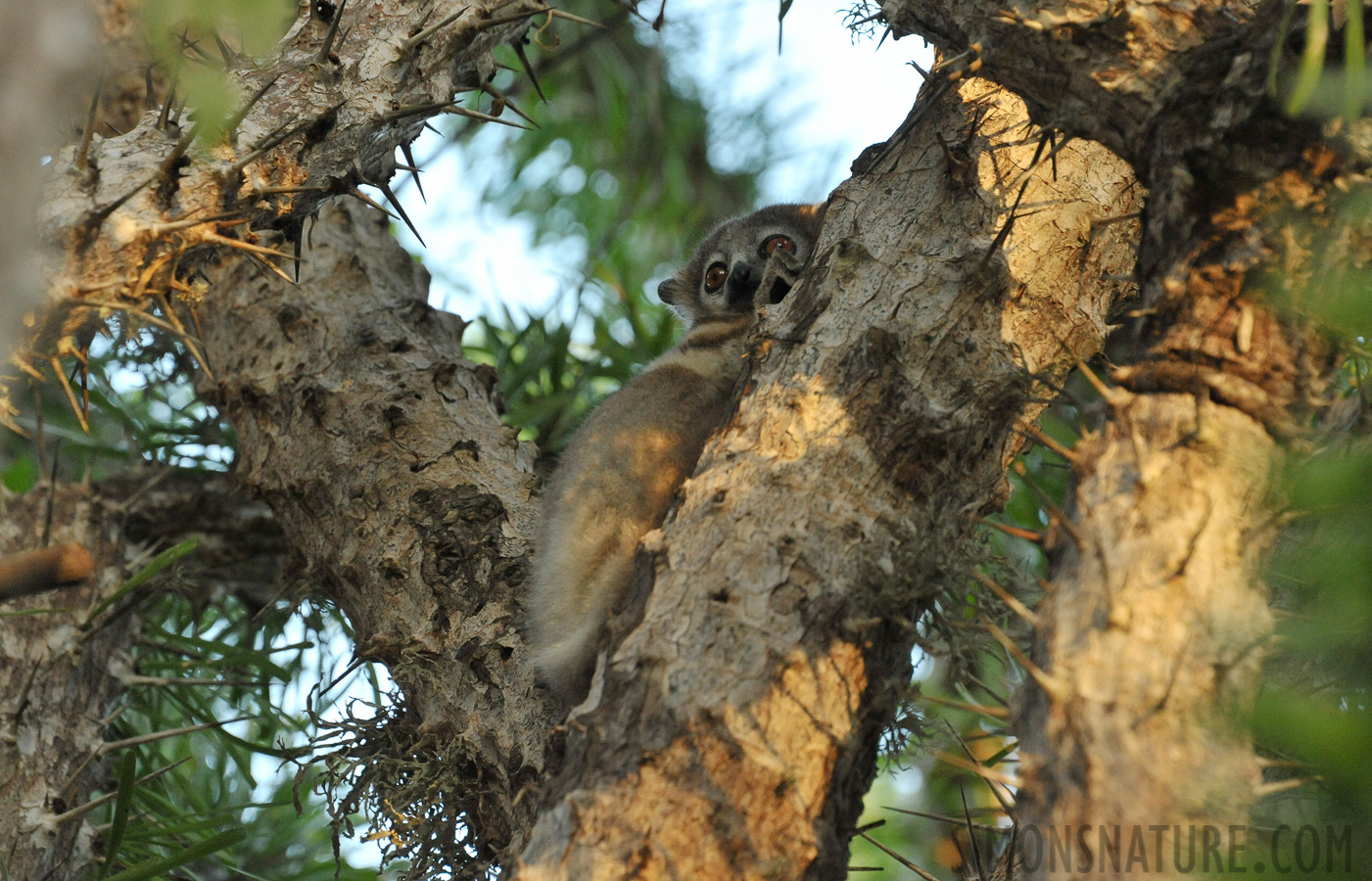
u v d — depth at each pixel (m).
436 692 6.52
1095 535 3.70
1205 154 4.07
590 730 4.33
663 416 7.65
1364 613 3.30
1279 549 4.69
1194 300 4.00
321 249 8.83
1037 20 4.43
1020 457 5.84
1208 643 3.40
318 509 7.50
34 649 7.50
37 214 4.42
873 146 6.11
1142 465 3.74
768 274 6.11
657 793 4.08
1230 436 3.75
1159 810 3.15
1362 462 3.38
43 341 4.47
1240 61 4.04
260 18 2.95
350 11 6.19
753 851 4.03
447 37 6.34
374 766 6.33
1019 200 5.09
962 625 4.17
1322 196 3.93
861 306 5.29
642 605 4.66
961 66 4.94
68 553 3.33
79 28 2.40
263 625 9.62
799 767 4.20
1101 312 5.84
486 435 7.95
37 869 6.60
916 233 5.50
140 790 7.85
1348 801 3.17
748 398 5.26
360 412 7.75
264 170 5.34
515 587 7.03
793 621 4.46
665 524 4.95
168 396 10.61
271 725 8.98
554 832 4.11
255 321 8.35
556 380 10.66
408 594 6.96
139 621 8.55
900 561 4.61
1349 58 3.40
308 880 8.85
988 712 4.09
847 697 4.42
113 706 7.91
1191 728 3.28
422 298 9.16
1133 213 5.15
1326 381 3.93
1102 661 3.42
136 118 6.40
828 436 4.90
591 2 13.31
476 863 6.07
